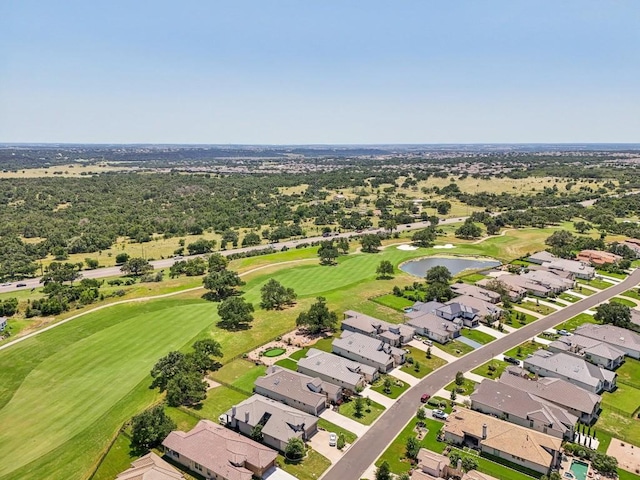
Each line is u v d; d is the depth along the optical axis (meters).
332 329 115.25
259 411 75.56
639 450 71.56
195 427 72.38
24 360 102.00
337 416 79.19
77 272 171.25
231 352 103.56
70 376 95.06
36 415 82.31
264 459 65.12
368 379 90.19
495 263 185.38
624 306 118.88
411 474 63.12
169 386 83.62
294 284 153.12
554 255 182.38
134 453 70.31
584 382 88.88
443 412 79.31
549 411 76.62
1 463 69.94
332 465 67.06
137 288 149.25
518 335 112.75
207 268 170.50
